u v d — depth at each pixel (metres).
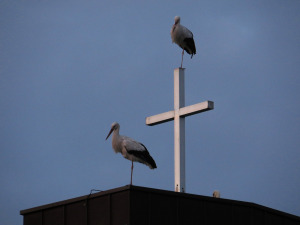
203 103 19.42
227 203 17.67
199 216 17.11
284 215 18.88
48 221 17.84
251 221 18.00
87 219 16.95
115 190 16.38
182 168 19.72
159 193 16.55
